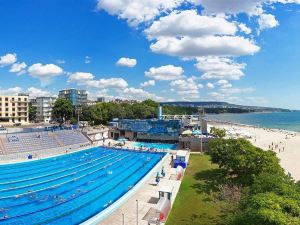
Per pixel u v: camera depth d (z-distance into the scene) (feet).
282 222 57.62
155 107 515.09
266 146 315.99
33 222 110.73
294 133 480.64
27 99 509.35
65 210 123.85
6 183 163.32
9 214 118.01
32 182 167.02
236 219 67.15
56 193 147.33
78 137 302.04
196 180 158.81
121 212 110.83
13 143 239.09
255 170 127.65
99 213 109.40
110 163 221.46
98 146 289.94
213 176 166.09
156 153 260.62
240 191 104.73
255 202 65.36
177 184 151.74
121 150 276.82
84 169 201.05
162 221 102.83
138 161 229.66
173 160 210.38
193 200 125.59
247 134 409.08
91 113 445.78
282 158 233.96
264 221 59.77
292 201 63.98
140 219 103.91
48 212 121.19
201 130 333.01
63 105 411.13
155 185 150.00
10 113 490.49
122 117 471.62
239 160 132.46
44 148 250.78
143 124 335.67
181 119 362.53
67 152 252.01
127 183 168.14
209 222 102.42
